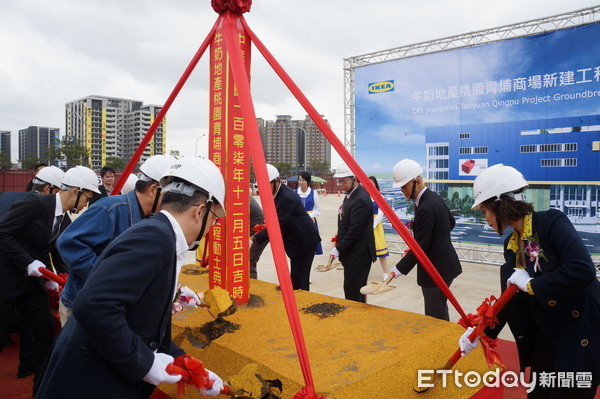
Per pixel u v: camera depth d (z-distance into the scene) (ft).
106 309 3.74
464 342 5.91
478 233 23.27
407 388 6.19
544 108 20.54
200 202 4.72
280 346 6.91
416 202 10.30
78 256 6.64
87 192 9.53
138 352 4.00
